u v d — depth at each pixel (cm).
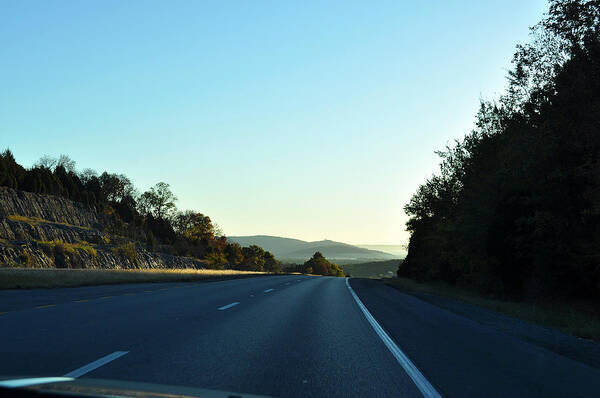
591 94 2031
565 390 619
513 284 3006
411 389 593
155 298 1770
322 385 591
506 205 2872
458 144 4166
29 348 720
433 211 5153
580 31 2131
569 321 1524
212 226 15750
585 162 2141
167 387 318
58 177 12975
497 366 758
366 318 1405
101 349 738
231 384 565
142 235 13525
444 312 1722
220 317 1241
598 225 2220
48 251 7825
